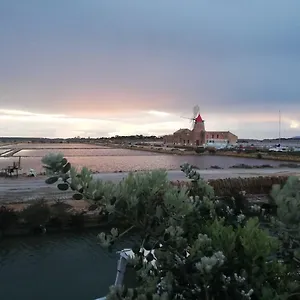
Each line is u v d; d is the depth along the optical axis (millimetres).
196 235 3295
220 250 2863
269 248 2881
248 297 2625
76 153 102562
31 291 14820
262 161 68125
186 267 2830
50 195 27016
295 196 3109
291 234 3020
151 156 86125
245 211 4203
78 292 14883
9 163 61156
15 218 22141
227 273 2857
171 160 70500
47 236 21891
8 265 17656
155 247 3031
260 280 2830
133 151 117250
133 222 2984
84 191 2818
